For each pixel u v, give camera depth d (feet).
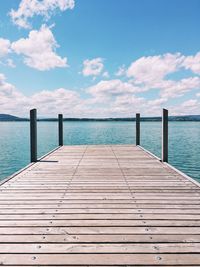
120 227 8.95
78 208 10.74
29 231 8.68
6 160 58.44
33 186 14.12
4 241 8.02
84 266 6.72
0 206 11.01
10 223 9.30
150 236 8.30
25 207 10.87
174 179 15.71
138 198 12.05
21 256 7.19
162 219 9.61
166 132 21.34
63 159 23.16
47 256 7.18
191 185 14.34
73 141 98.07
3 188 13.71
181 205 11.10
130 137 118.11
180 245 7.75
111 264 6.79
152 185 14.34
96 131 182.91
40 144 90.48
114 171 18.04
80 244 7.81
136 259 7.02
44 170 18.38
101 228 8.87
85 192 13.01
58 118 33.55
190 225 9.10
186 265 6.75
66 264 6.80
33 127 21.90
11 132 191.42
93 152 27.58
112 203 11.35
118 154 26.08
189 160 54.65
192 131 187.42
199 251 7.40
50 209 10.64
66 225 9.11
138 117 33.37
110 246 7.69
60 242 7.94
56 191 13.17
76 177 16.24
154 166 19.84
